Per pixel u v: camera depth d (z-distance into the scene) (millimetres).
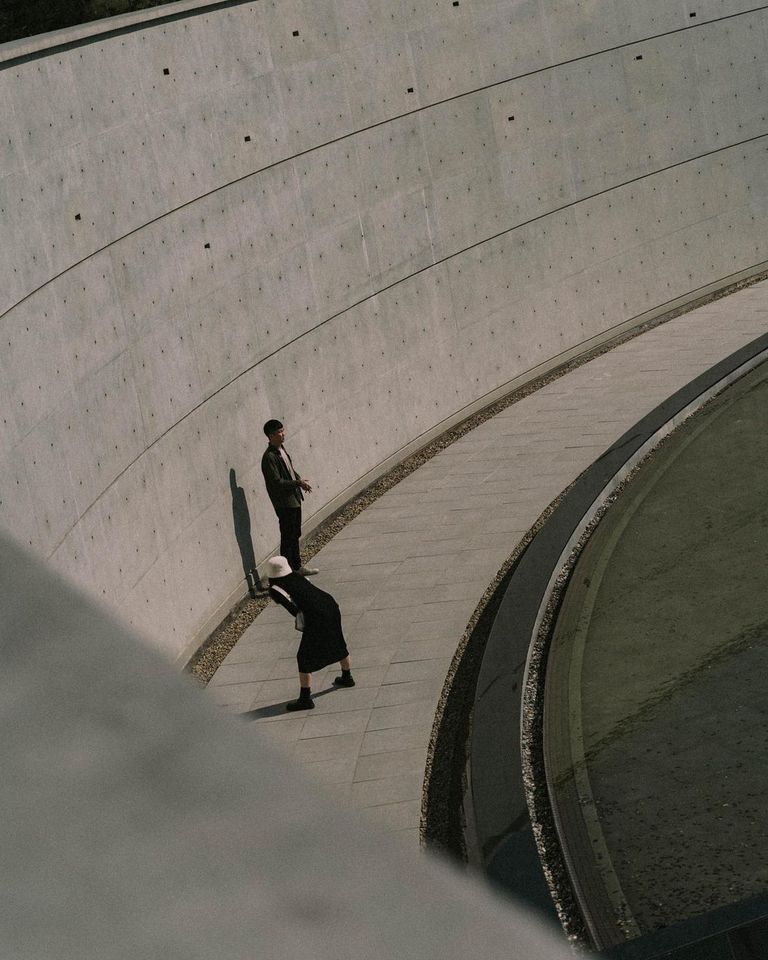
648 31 17000
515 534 11211
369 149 13320
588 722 5430
